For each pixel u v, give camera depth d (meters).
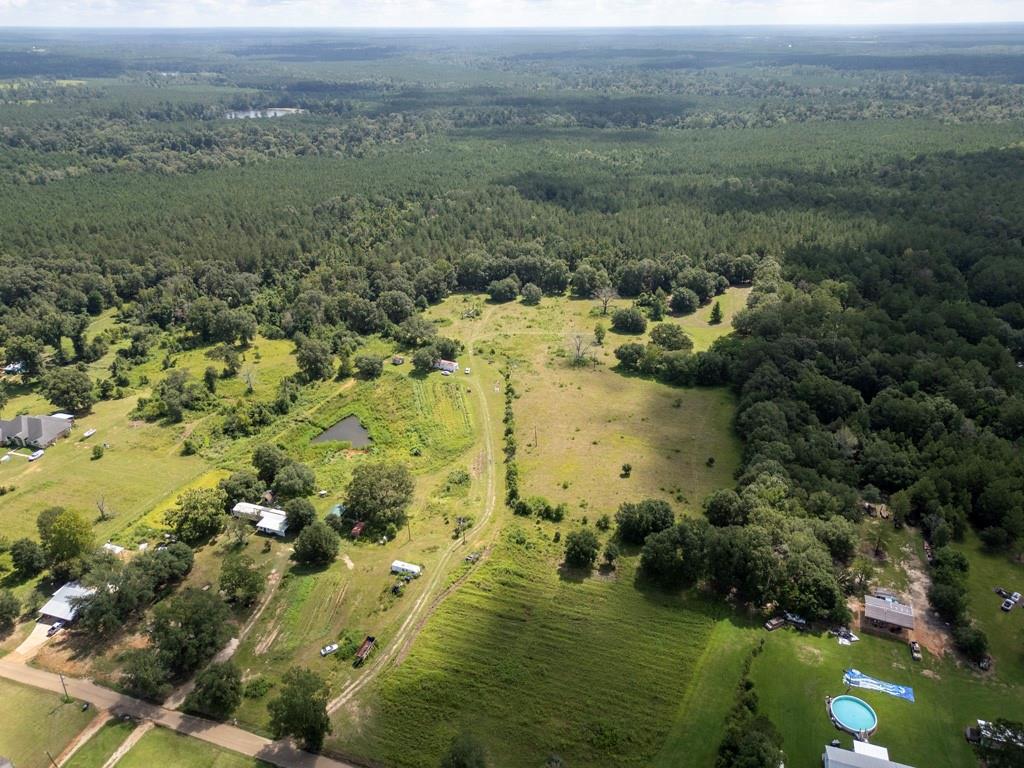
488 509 125.31
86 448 147.00
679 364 172.38
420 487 132.88
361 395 171.12
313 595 104.12
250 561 104.12
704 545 103.50
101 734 83.44
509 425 153.38
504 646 94.88
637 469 136.62
